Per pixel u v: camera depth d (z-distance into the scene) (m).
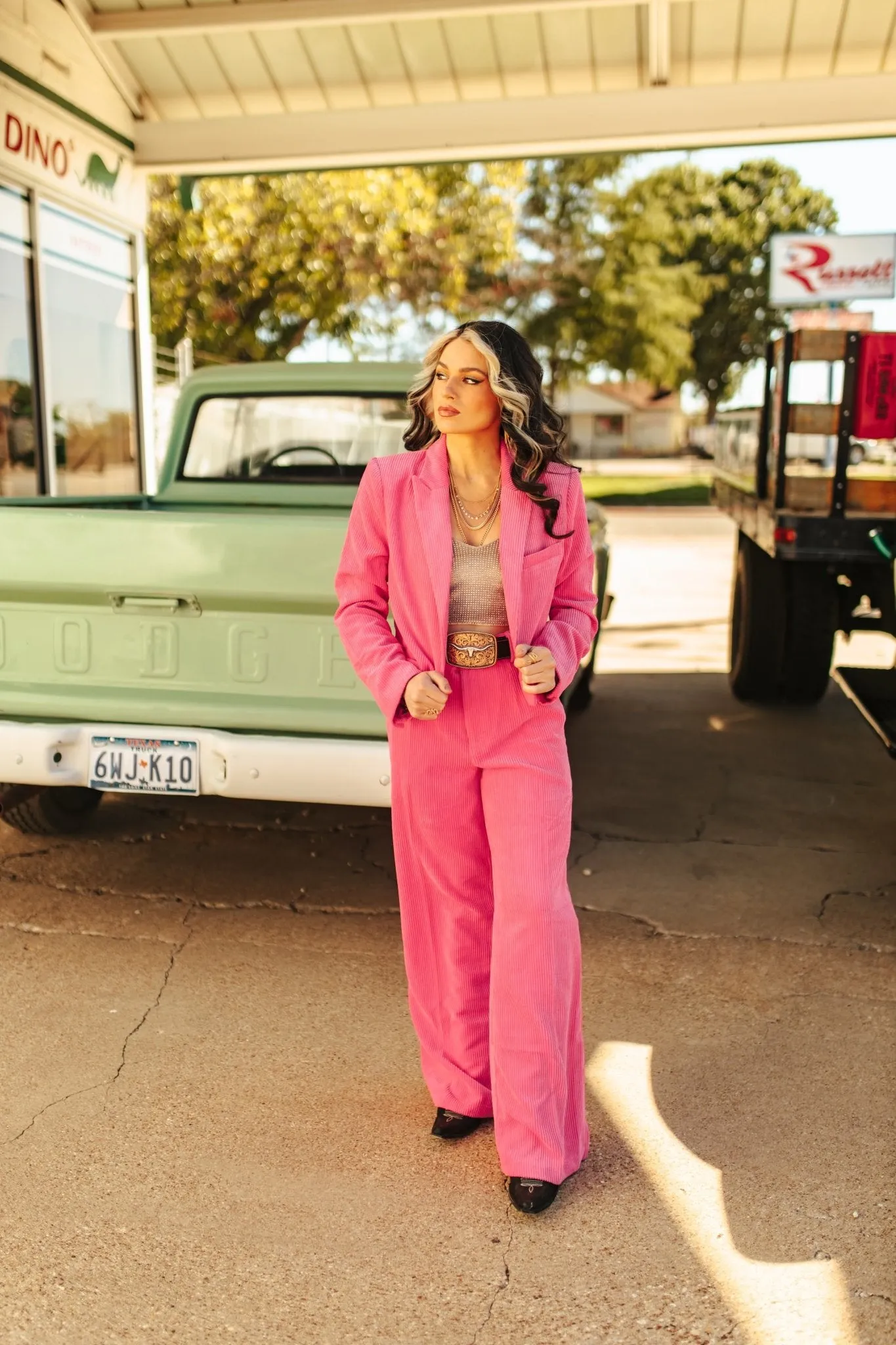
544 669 2.32
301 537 3.46
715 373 47.06
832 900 4.29
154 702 3.64
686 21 7.62
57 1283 2.25
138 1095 2.92
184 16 7.27
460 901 2.62
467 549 2.41
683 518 26.16
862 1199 2.53
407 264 21.02
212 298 17.80
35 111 7.12
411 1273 2.29
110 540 3.56
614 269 36.62
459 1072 2.73
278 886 4.36
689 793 5.62
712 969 3.69
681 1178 2.60
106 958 3.71
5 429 7.19
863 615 7.13
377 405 5.26
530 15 7.51
